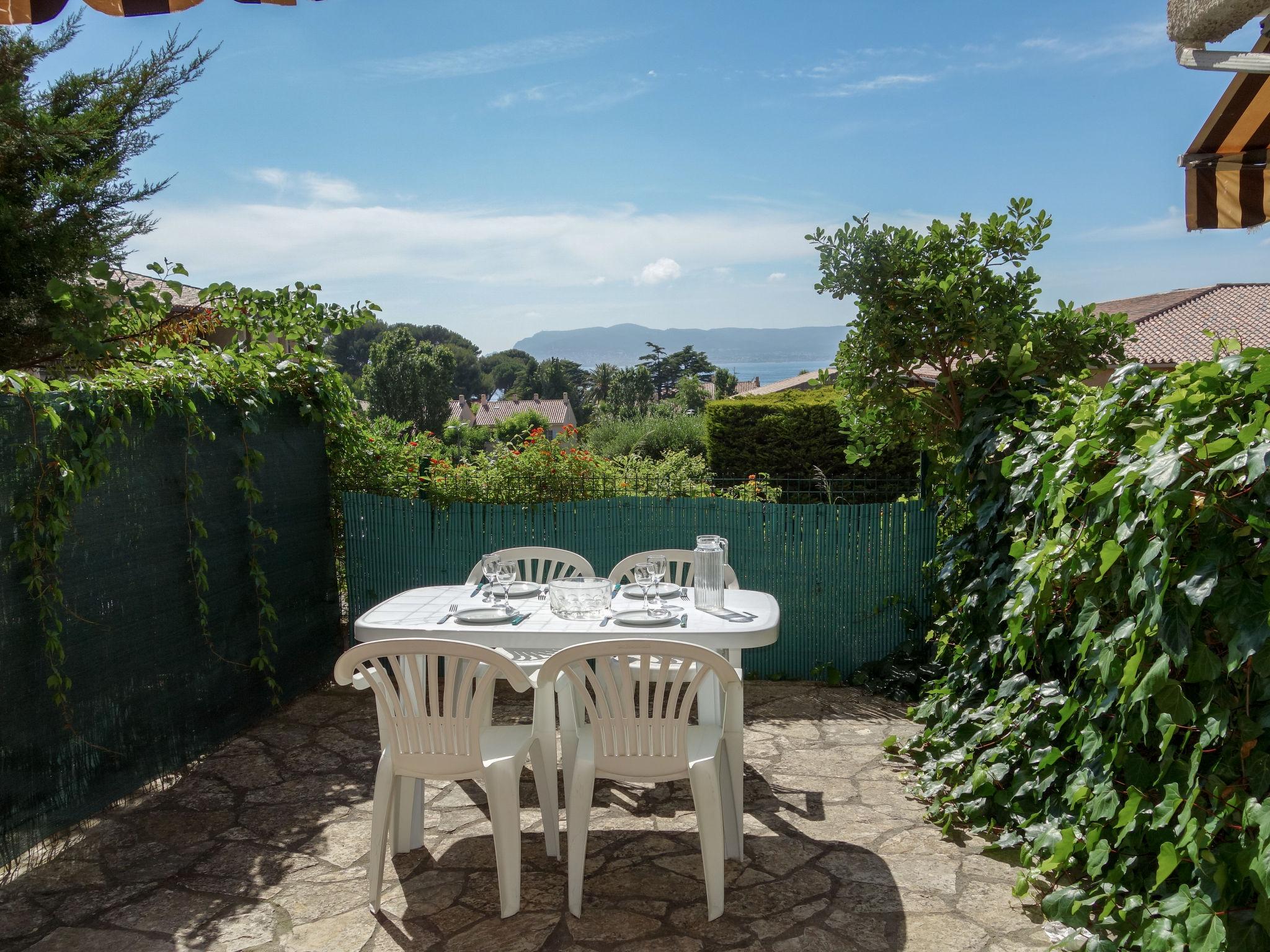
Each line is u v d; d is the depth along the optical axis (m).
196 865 3.74
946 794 4.27
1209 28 2.55
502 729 3.72
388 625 4.09
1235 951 2.31
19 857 3.74
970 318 5.28
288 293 6.31
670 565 6.24
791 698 6.11
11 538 3.73
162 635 4.71
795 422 11.80
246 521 5.51
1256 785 2.38
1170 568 2.54
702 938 3.11
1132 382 3.04
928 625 6.40
